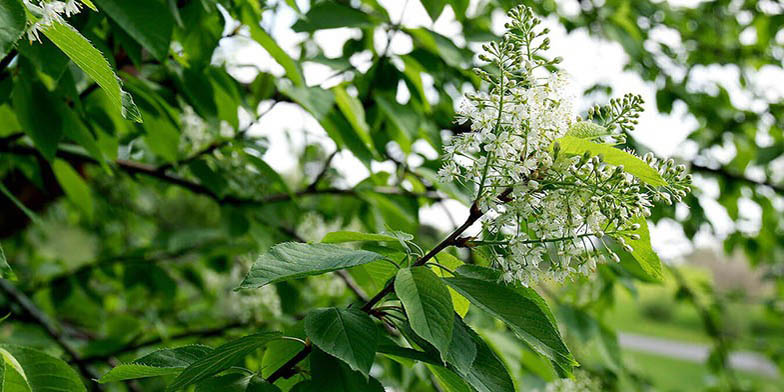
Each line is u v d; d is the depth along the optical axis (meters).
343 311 0.56
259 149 0.96
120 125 0.86
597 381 1.27
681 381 5.94
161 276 1.37
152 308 1.61
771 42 1.82
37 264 1.75
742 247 1.77
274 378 0.58
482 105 0.58
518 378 0.92
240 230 1.07
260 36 0.77
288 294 1.12
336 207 1.34
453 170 0.59
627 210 0.57
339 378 0.56
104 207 1.57
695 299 1.86
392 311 0.60
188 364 0.57
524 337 0.54
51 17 0.52
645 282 1.01
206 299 1.66
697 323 10.30
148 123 0.84
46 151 0.73
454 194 0.83
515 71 0.58
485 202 0.57
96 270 1.54
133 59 0.71
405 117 0.87
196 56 0.76
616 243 0.61
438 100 1.13
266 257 0.55
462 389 0.57
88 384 1.08
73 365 1.10
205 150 0.98
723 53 1.72
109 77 0.53
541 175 0.57
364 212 1.18
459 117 0.59
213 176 0.98
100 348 1.17
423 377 0.88
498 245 0.58
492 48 0.57
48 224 1.89
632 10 1.52
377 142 0.98
